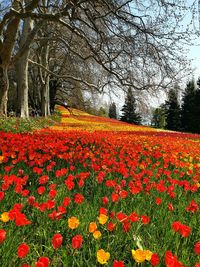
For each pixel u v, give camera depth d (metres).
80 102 43.69
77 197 3.96
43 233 3.42
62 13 16.64
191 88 70.44
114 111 95.12
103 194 5.05
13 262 2.82
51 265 2.88
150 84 17.16
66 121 39.19
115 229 3.52
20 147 7.50
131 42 16.47
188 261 3.09
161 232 3.79
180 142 14.80
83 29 18.81
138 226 3.57
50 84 47.19
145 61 16.77
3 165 6.52
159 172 6.41
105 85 19.88
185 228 3.30
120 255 3.22
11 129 14.26
